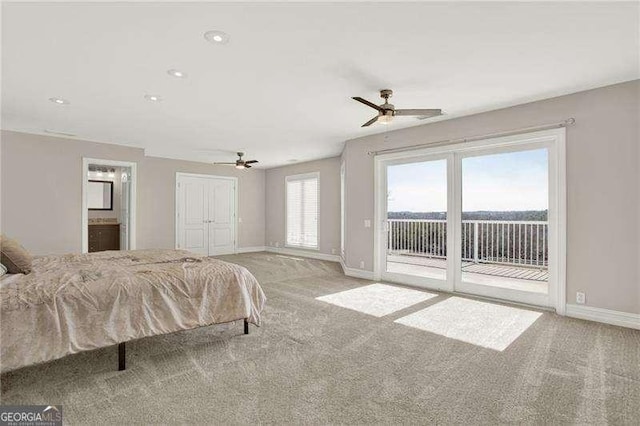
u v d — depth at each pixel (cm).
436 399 197
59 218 548
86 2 199
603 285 334
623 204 323
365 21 222
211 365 240
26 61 278
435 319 344
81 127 493
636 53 266
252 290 308
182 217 797
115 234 750
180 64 286
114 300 231
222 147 644
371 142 542
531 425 173
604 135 333
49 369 231
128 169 634
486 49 261
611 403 193
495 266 427
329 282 523
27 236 521
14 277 243
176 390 206
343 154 643
